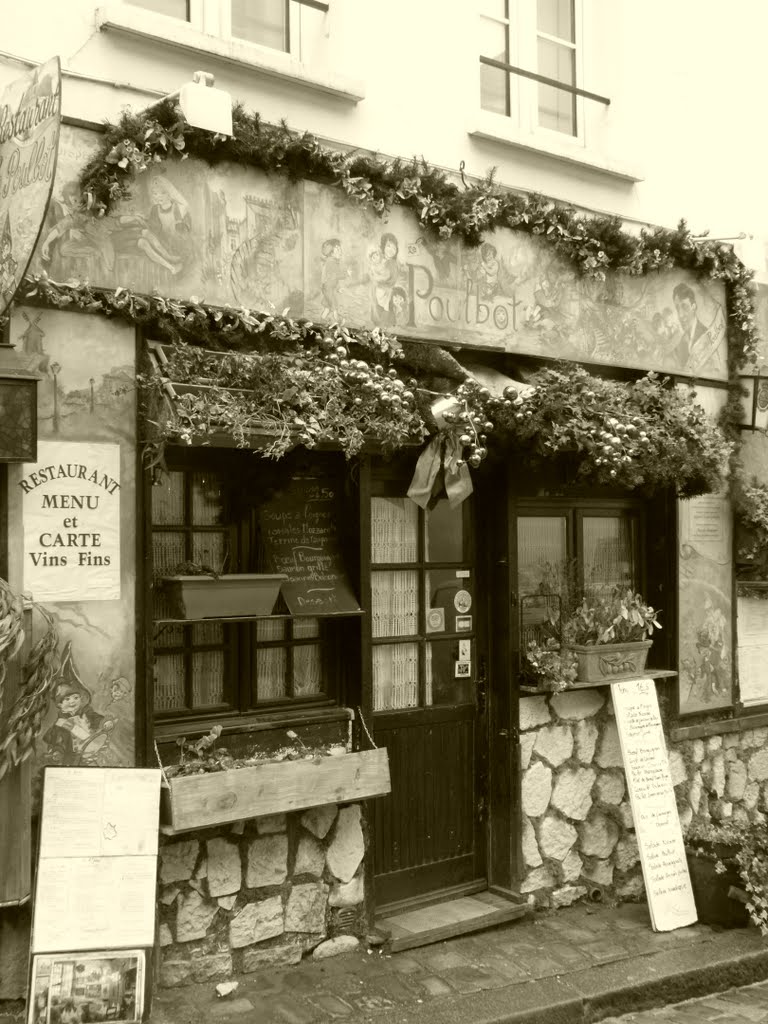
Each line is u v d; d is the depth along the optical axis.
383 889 5.29
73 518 4.11
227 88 4.68
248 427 4.27
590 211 6.07
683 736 6.25
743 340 6.61
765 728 6.80
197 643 4.75
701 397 6.50
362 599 4.88
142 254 4.30
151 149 4.24
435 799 5.52
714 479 5.64
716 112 6.78
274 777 4.39
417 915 5.32
